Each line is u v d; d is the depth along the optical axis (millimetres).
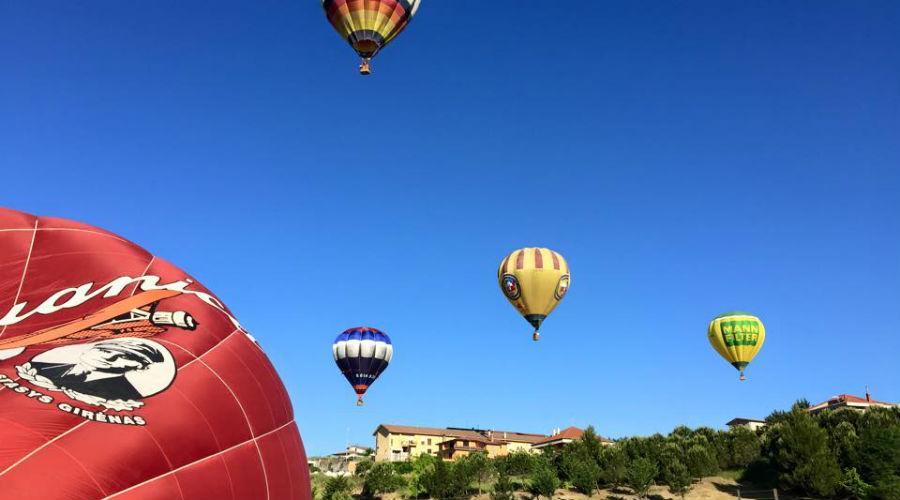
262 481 8125
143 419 7086
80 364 7566
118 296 10031
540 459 55000
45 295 9695
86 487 6070
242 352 9641
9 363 7418
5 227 10633
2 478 5762
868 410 48344
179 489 6875
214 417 7914
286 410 9820
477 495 52156
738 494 44656
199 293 10758
